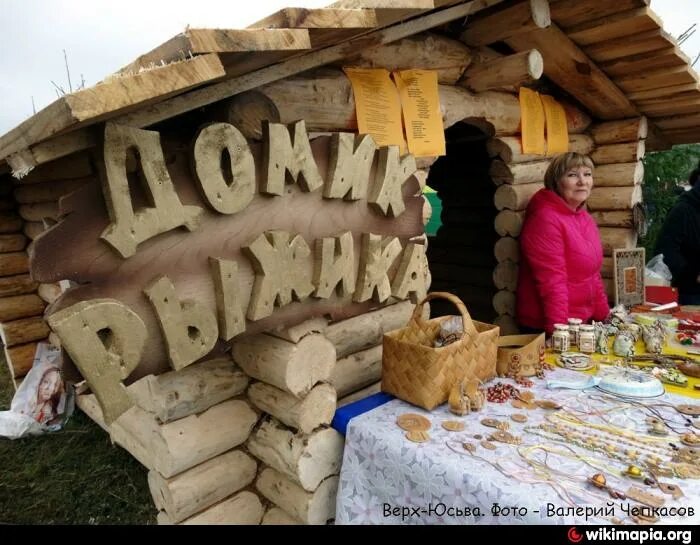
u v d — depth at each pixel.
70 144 1.40
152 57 1.53
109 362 1.46
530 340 2.74
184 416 2.23
